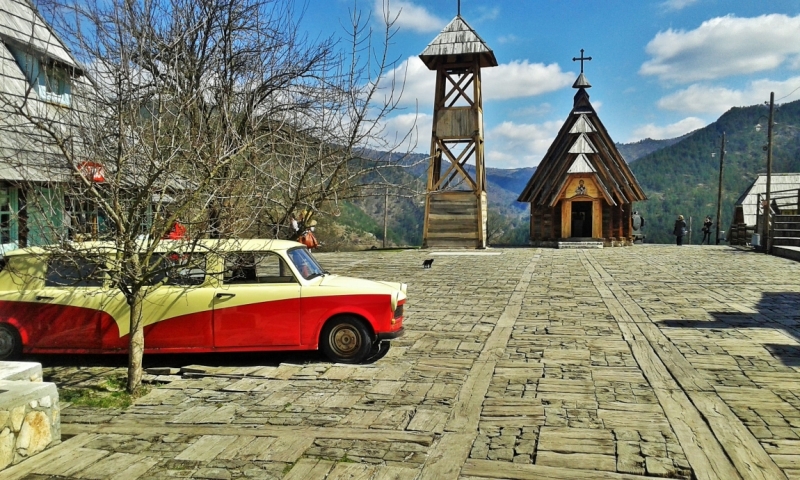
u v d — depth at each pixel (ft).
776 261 72.08
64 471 18.20
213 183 24.93
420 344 32.42
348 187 31.81
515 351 30.71
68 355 31.78
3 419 18.44
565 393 24.00
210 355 31.37
